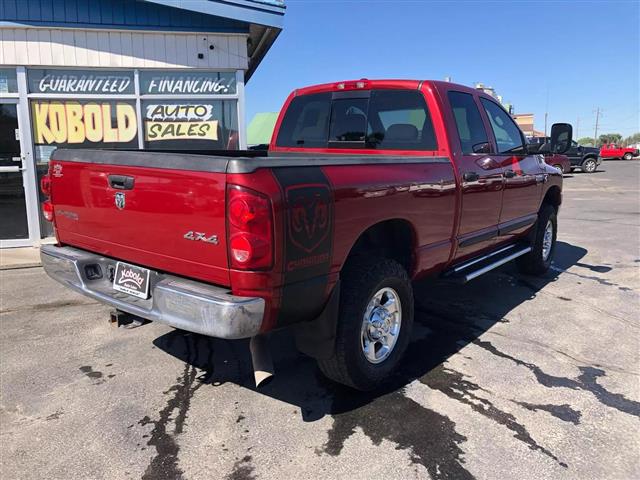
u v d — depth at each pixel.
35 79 7.65
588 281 6.24
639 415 3.21
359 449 2.86
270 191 2.54
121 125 8.11
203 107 8.41
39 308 5.16
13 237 7.86
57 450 2.85
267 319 2.68
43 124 7.79
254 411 3.25
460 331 4.58
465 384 3.60
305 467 2.71
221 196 2.56
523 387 3.55
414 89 4.23
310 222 2.74
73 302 5.36
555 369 3.83
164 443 2.92
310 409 3.28
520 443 2.91
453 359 4.00
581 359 4.01
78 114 7.91
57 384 3.59
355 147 4.65
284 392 3.50
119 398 3.41
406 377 3.70
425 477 2.63
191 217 2.73
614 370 3.82
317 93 4.95
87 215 3.45
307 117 5.04
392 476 2.63
